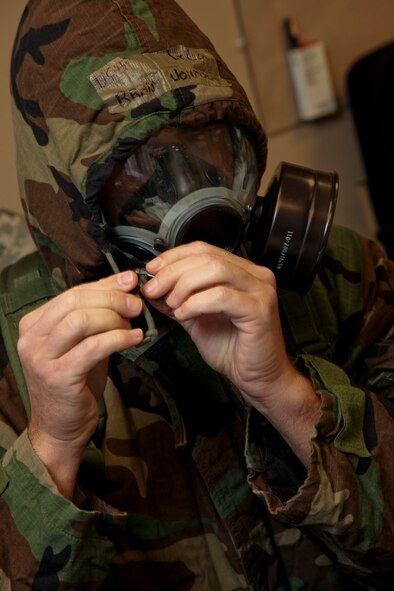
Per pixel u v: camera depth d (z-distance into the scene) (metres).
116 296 0.85
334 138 2.40
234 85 1.00
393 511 0.96
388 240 2.22
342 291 1.20
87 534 0.89
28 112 1.00
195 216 0.93
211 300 0.86
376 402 1.00
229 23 2.22
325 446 0.94
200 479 1.06
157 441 1.05
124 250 0.99
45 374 0.85
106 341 0.84
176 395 1.06
